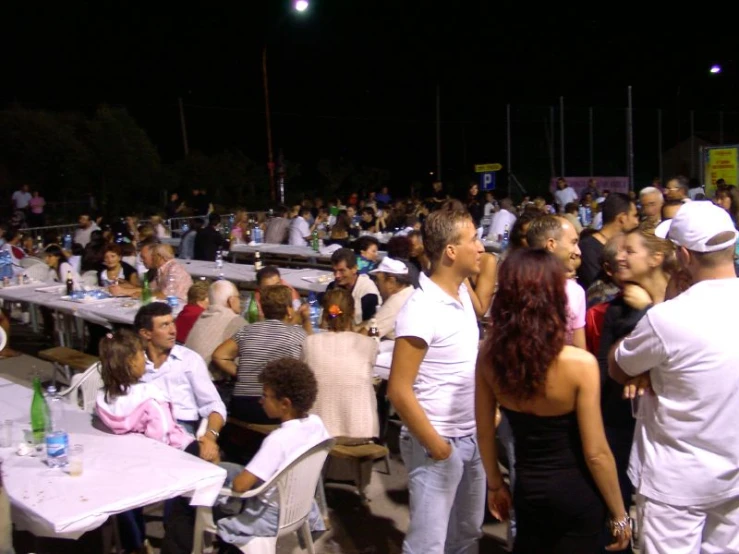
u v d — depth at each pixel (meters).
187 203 27.30
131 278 8.93
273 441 3.61
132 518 3.93
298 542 4.23
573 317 2.97
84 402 4.86
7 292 8.70
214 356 5.08
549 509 2.58
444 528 3.11
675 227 2.63
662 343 2.55
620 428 3.19
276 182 31.86
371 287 6.38
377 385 5.30
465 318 3.11
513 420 2.62
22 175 26.98
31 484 3.26
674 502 2.62
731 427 2.55
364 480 4.74
